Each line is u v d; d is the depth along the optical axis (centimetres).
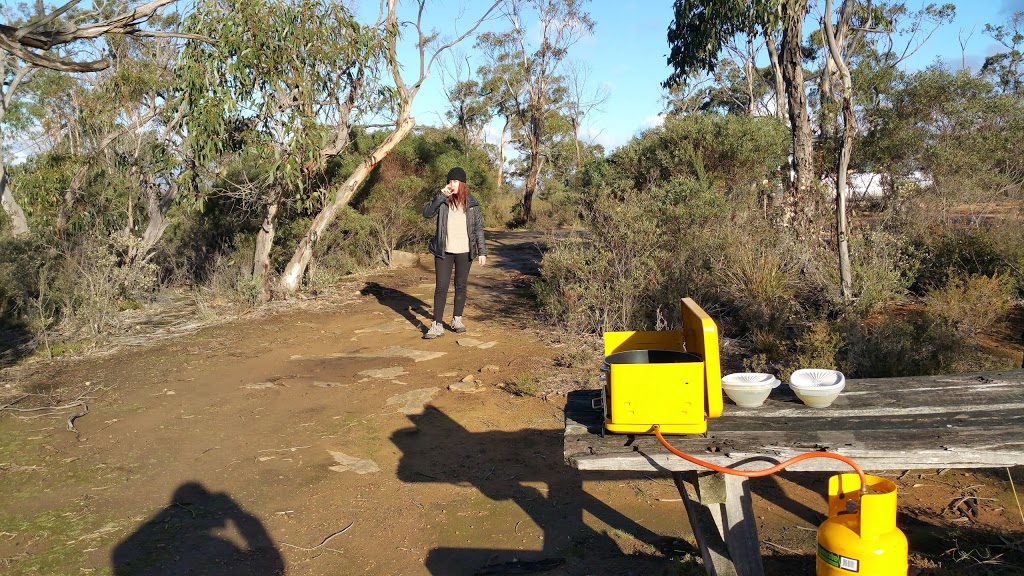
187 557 366
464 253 840
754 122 1313
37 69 1234
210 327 927
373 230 1479
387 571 351
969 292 738
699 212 877
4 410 600
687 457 243
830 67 1038
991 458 240
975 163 1238
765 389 294
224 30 920
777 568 330
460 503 420
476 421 552
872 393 311
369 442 520
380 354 773
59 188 1135
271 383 672
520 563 352
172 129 1024
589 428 283
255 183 1093
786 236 884
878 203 1198
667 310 781
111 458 497
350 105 1085
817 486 420
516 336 823
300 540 383
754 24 1081
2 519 409
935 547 343
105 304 898
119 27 445
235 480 460
